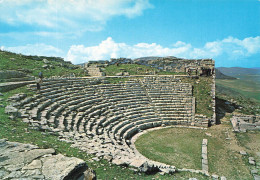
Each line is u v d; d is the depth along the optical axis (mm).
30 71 36719
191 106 37406
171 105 37375
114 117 29656
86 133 21953
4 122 16672
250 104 47250
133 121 31547
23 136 15156
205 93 40188
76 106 27547
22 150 11977
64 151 14570
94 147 17469
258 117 35469
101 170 13633
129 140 26812
